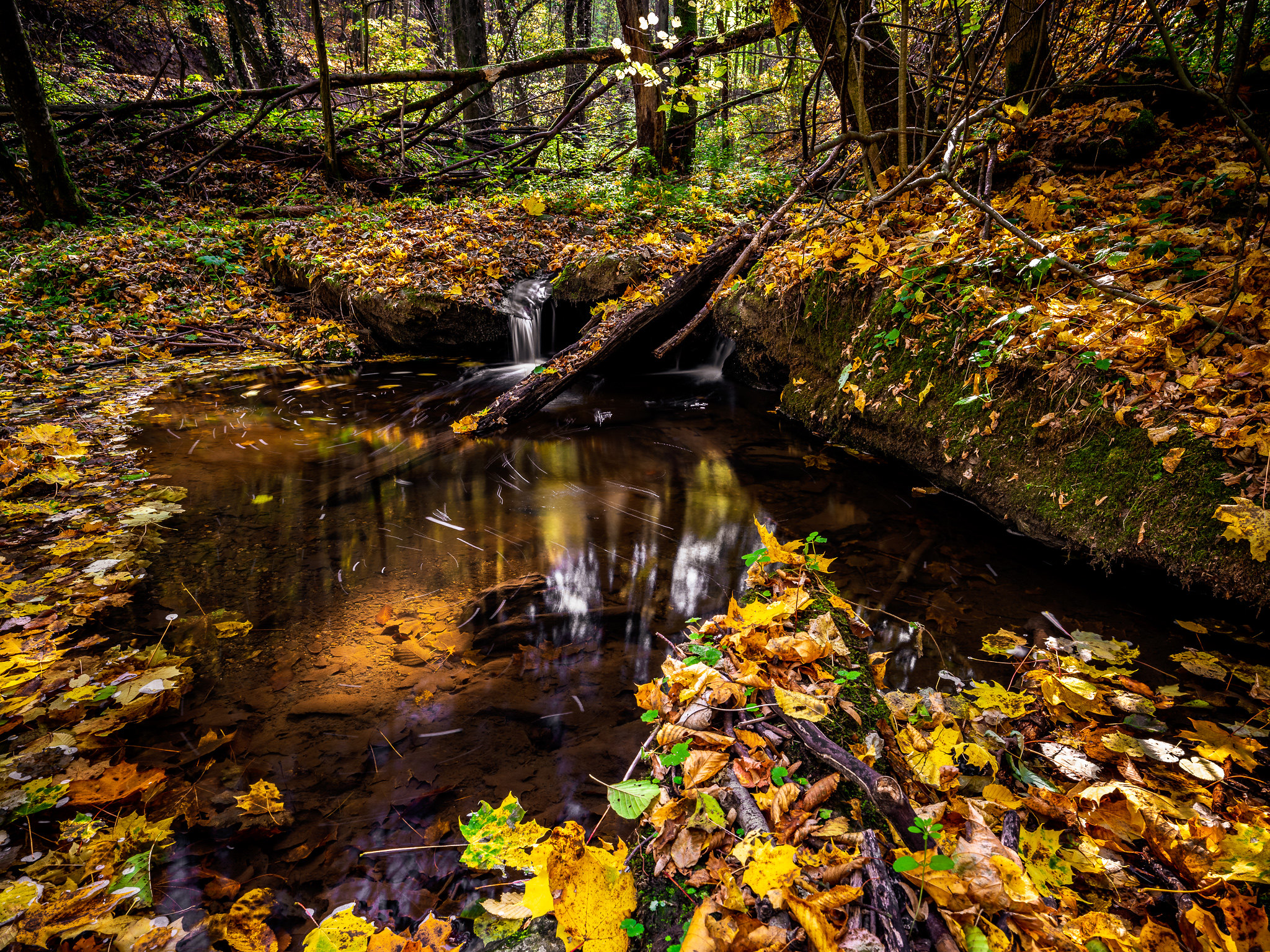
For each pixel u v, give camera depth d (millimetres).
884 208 5246
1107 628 2422
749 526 3439
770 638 1906
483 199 9852
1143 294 3211
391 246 7484
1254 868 1349
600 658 2359
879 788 1378
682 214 8039
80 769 1787
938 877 1222
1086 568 2859
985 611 2572
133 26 17844
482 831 1545
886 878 1208
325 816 1688
